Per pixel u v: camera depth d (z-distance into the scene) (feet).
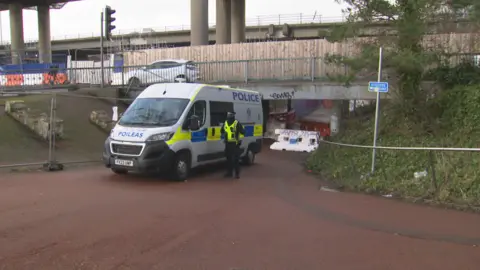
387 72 44.78
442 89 44.57
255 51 76.13
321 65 69.15
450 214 24.22
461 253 17.62
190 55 81.92
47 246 17.42
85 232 19.39
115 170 35.19
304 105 74.28
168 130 33.88
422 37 42.75
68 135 50.08
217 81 74.13
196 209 24.48
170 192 29.50
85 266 15.44
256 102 49.19
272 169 44.57
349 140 46.24
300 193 30.37
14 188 28.84
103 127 55.57
